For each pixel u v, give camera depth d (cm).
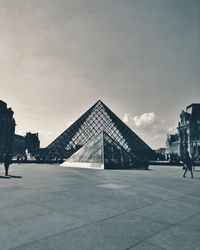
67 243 425
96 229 507
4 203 758
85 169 2927
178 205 768
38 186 1195
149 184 1350
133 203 786
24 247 404
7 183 1318
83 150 4062
